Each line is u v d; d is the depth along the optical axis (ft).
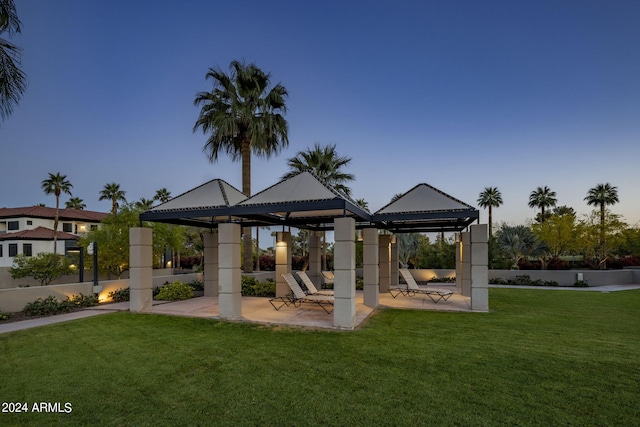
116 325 24.45
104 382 13.97
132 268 29.73
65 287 31.83
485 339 20.49
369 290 32.63
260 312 29.43
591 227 70.23
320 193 25.71
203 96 47.88
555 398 12.36
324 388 13.28
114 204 120.47
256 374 14.82
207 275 40.40
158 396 12.64
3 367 15.81
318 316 27.53
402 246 75.46
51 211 112.06
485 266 30.40
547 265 68.49
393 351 18.06
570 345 19.17
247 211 26.76
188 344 19.53
